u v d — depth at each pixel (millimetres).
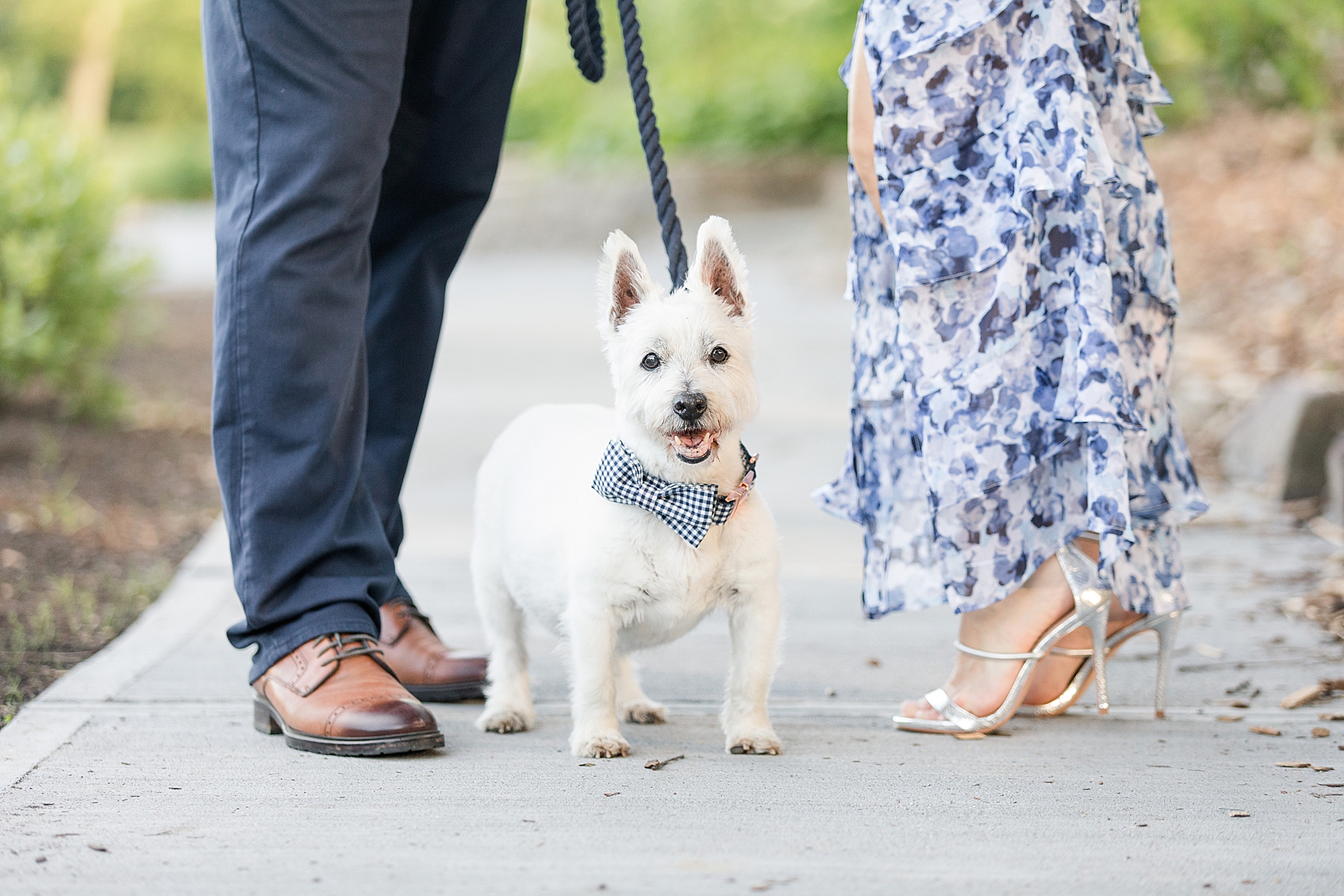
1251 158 13031
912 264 3500
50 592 5340
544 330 13758
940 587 3686
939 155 3539
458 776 3154
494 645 3795
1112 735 3545
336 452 3527
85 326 8914
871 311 3842
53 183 8711
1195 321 9711
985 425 3521
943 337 3545
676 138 24250
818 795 3010
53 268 8562
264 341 3418
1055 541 3574
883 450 3820
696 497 3250
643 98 3631
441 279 4324
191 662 4238
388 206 4242
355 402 3598
